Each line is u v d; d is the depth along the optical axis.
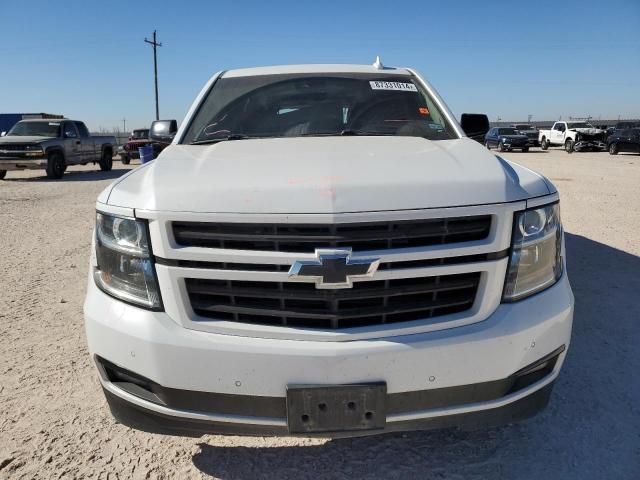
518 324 1.90
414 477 2.23
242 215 1.78
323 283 1.77
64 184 14.55
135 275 1.92
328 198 1.78
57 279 5.07
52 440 2.49
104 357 1.98
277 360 1.79
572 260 5.43
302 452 2.40
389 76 3.68
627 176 14.76
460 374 1.86
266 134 3.11
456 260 1.86
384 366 1.80
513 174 2.17
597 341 3.50
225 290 1.84
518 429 2.55
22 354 3.37
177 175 2.04
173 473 2.27
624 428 2.55
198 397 1.87
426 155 2.26
